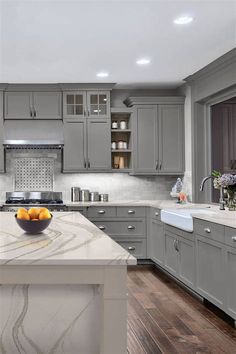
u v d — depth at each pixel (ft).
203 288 13.25
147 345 10.23
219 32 12.97
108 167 20.77
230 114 17.24
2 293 6.53
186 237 14.75
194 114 19.35
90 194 20.86
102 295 6.15
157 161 20.84
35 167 21.44
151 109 20.84
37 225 8.55
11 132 20.16
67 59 15.89
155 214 18.83
